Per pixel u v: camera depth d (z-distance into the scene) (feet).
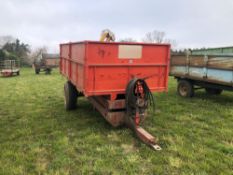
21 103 22.22
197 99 23.25
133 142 12.36
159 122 15.57
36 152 11.15
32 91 29.94
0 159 10.41
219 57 20.01
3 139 12.82
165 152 11.17
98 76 12.64
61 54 21.62
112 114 13.44
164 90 14.62
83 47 12.57
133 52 13.20
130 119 13.20
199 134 13.61
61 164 10.01
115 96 13.32
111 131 13.85
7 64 62.80
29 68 94.89
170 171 9.53
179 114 17.72
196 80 23.65
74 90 18.26
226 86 20.63
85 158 10.55
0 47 120.98
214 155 10.84
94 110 18.62
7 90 31.04
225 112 18.06
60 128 14.58
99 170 9.55
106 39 17.01
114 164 10.07
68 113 18.03
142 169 9.69
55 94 27.45
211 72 21.02
